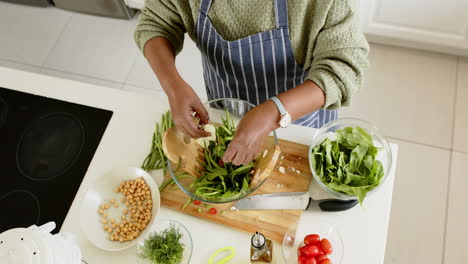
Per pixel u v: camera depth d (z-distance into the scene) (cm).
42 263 62
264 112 78
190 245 92
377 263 88
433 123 193
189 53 223
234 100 96
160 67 95
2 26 248
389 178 98
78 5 239
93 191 100
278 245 92
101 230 96
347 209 94
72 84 124
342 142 96
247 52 97
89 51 234
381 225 92
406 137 191
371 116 197
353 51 83
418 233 169
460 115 193
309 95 82
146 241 90
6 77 128
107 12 238
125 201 100
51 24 245
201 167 93
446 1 178
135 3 229
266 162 83
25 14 251
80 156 111
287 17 88
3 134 119
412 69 207
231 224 94
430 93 200
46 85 125
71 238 77
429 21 191
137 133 112
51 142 115
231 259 92
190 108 88
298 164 100
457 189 177
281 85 109
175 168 91
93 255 95
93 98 120
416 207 175
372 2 190
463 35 192
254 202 96
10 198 107
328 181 93
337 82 83
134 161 108
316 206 94
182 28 107
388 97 201
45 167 111
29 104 122
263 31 92
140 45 105
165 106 116
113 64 228
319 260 85
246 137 76
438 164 183
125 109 117
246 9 90
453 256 164
